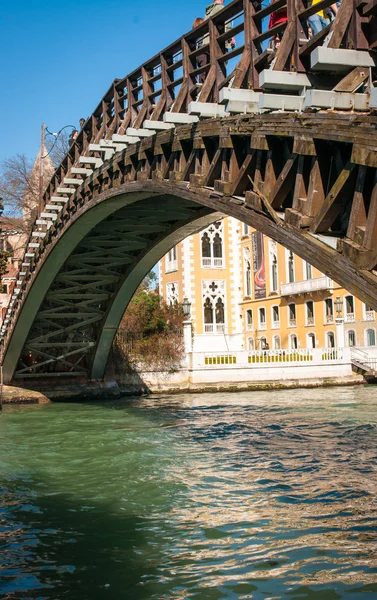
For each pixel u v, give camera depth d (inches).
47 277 888.3
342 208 293.1
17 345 1034.7
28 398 1096.2
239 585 259.0
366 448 545.0
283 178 328.2
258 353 1368.1
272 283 1862.7
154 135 534.6
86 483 447.5
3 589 261.1
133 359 1299.2
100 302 1055.6
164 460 521.3
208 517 354.0
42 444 627.5
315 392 1221.7
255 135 353.7
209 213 713.0
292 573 270.2
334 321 1642.5
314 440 598.9
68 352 1120.8
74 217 747.4
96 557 296.0
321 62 272.1
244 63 377.7
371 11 270.4
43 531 337.7
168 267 1978.3
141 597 249.8
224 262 1931.6
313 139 295.1
